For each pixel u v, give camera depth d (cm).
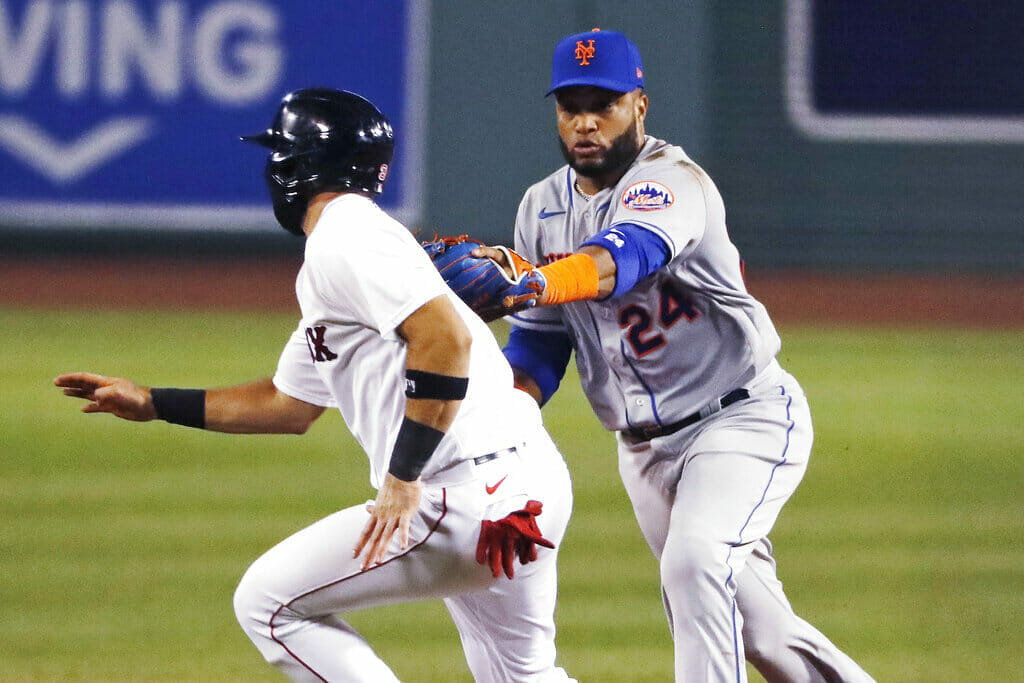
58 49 6831
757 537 1326
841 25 7238
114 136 6875
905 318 5928
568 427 3747
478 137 7006
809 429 1424
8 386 4075
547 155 7025
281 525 2584
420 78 6994
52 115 6844
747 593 1404
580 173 1386
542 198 1465
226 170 6925
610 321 1401
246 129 6919
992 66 7262
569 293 1227
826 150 7281
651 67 7200
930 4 7225
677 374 1399
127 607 2072
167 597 2125
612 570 2330
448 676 1773
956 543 2522
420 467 1108
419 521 1159
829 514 2752
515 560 1204
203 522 2609
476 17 6981
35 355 4600
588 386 1481
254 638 1205
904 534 2591
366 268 1099
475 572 1184
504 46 6994
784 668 1420
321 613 1196
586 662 1825
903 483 3042
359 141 1167
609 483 3041
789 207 7269
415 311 1092
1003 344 5291
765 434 1376
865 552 2456
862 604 2127
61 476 3020
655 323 1384
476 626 1270
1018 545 2511
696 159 7238
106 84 6856
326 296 1138
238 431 1309
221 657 1833
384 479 1132
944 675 1778
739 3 7212
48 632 1945
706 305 1384
